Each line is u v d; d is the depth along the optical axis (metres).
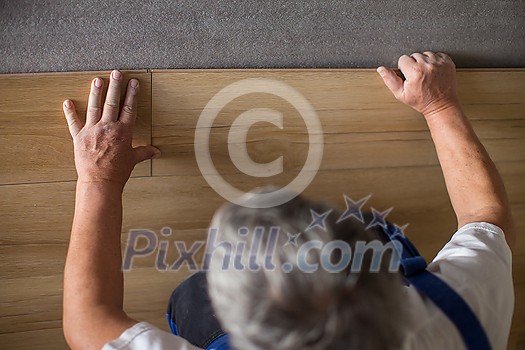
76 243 0.84
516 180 1.30
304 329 0.56
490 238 0.83
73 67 1.02
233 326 0.58
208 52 1.07
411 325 0.66
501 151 1.27
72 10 1.00
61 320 1.15
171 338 0.71
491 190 0.96
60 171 1.07
